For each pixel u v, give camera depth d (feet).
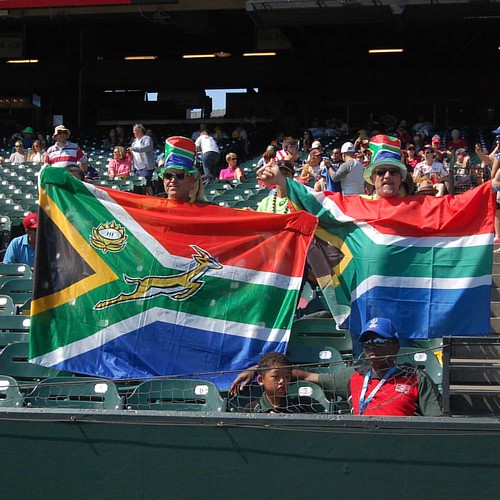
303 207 24.11
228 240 23.80
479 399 21.52
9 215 49.83
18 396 21.38
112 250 23.75
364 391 18.34
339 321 23.34
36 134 93.91
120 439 15.38
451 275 22.95
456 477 14.78
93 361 23.11
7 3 86.63
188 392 20.65
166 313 23.35
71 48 121.49
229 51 127.85
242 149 87.86
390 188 23.62
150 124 115.75
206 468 15.23
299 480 15.06
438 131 97.25
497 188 31.89
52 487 15.42
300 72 118.21
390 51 112.16
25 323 26.81
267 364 19.74
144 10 93.40
